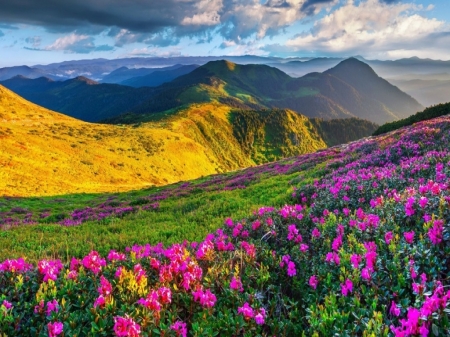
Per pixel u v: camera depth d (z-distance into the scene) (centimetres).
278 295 516
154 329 401
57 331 389
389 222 675
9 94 19612
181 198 2945
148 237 1401
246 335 412
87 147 12444
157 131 17812
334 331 393
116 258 655
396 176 1172
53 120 17300
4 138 10062
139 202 3173
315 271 571
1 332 416
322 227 763
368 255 503
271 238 779
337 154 3070
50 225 2275
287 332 441
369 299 443
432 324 356
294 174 2559
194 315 472
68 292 498
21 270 571
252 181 3002
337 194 1097
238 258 645
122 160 12619
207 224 1495
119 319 390
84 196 6700
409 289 459
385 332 354
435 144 1727
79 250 1291
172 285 539
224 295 516
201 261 641
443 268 470
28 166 8844
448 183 806
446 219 589
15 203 5209
